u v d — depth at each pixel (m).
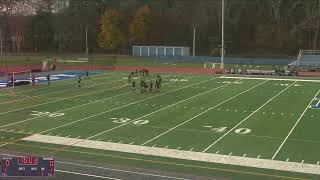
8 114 33.97
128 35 128.88
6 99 40.94
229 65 79.94
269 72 63.69
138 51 110.50
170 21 129.88
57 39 133.00
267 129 28.92
